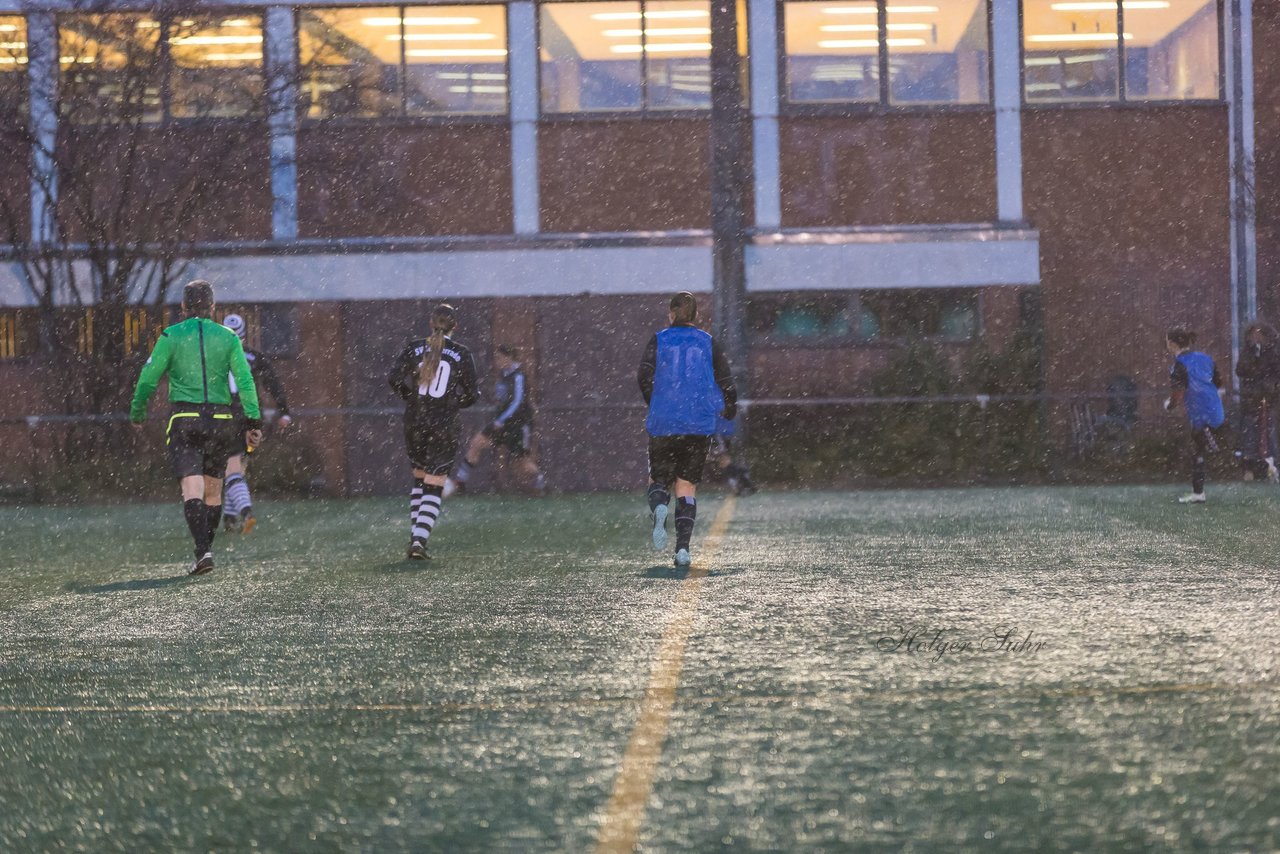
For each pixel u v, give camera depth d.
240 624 22.38
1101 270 67.31
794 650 18.56
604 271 66.62
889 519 39.75
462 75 68.06
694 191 67.81
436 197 68.00
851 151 67.88
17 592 27.33
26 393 66.12
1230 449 57.44
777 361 66.88
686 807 11.52
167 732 14.82
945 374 61.00
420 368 31.91
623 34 67.88
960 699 15.27
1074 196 67.56
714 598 23.83
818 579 26.20
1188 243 67.19
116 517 48.56
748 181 67.88
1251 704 14.71
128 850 10.90
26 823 11.67
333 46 67.69
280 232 67.69
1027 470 58.84
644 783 12.27
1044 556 29.38
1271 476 55.75
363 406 67.19
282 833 11.20
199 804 12.09
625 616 22.02
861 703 15.20
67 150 64.12
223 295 67.12
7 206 64.25
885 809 11.33
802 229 67.62
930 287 66.31
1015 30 67.50
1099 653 17.83
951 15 67.81
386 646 19.84
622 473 63.25
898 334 67.00
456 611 23.12
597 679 16.94
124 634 21.64
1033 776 12.19
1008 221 67.50
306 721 15.16
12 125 64.44
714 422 29.09
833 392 66.50
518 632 20.75
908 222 67.75
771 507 45.94
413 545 31.58
